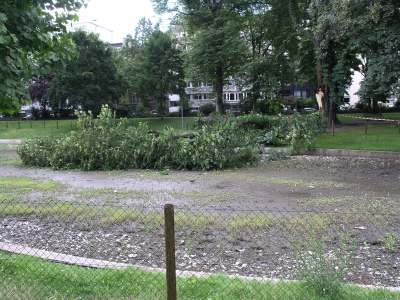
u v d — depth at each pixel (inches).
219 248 280.1
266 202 423.8
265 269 244.2
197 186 527.8
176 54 1974.7
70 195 474.6
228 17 1604.3
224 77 1765.5
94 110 1905.8
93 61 1863.9
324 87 1243.2
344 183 526.6
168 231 156.3
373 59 872.9
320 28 877.8
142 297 183.6
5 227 338.0
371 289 195.8
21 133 1581.0
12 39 183.6
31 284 199.2
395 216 350.0
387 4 689.6
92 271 217.5
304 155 791.7
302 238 291.4
